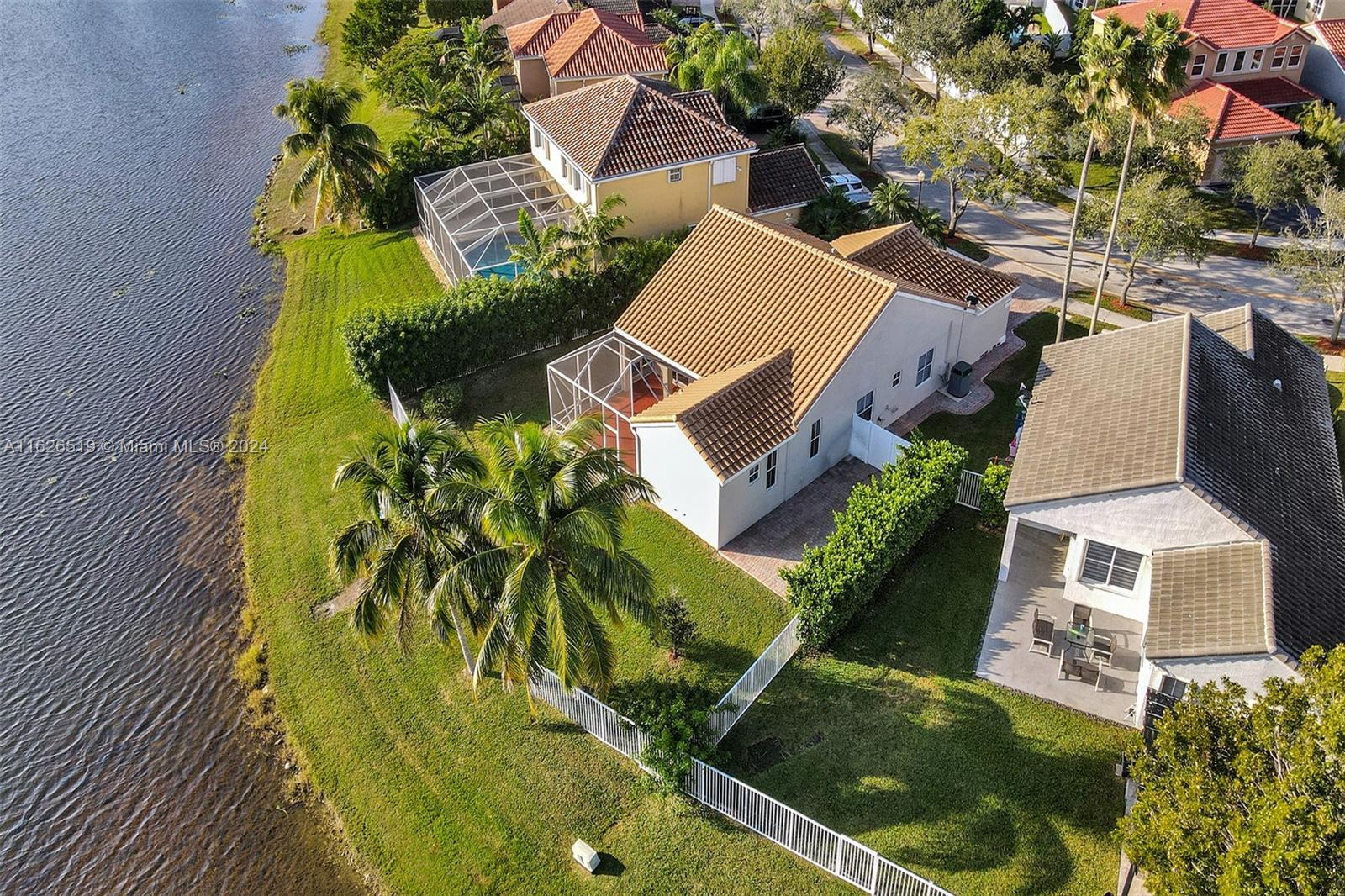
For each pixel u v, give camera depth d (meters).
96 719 28.16
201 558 33.66
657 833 22.75
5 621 31.64
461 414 37.97
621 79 47.62
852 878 21.09
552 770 24.48
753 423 30.27
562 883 22.02
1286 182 42.94
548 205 47.34
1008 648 26.38
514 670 23.22
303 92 52.06
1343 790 14.73
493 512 20.75
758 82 56.03
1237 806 16.48
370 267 50.69
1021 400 34.59
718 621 28.05
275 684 28.28
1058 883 20.75
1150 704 23.12
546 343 41.91
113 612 31.81
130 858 24.38
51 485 37.56
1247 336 32.41
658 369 37.06
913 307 33.94
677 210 45.44
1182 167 48.75
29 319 48.81
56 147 70.62
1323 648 21.55
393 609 22.55
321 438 38.22
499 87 61.28
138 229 58.22
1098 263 46.59
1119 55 32.00
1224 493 24.53
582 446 23.23
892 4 71.75
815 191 49.09
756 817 22.20
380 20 76.12
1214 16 57.69
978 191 46.38
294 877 23.39
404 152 55.47
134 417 41.34
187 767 26.47
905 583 28.81
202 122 74.75
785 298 34.31
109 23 103.44
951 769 23.27
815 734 24.44
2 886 24.00
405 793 24.53
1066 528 26.39
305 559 32.38
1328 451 29.25
